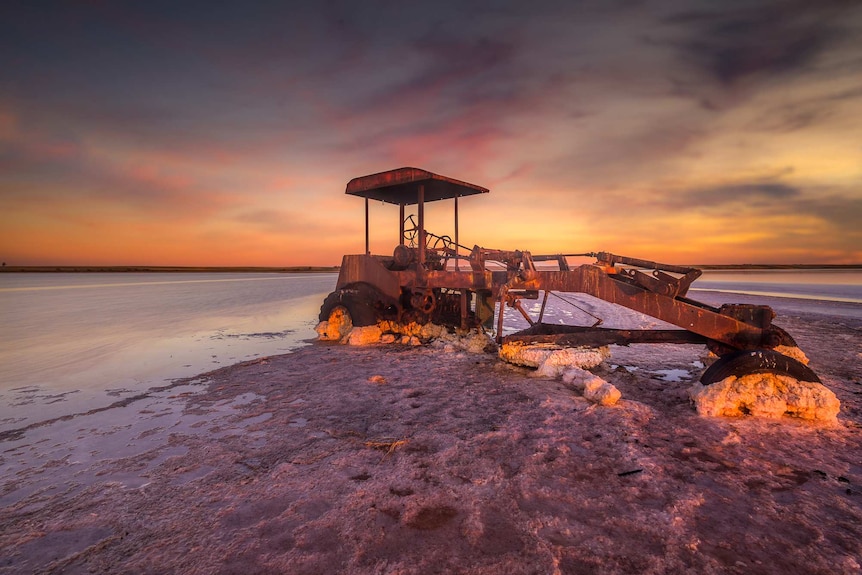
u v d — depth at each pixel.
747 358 4.56
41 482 3.22
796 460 3.48
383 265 9.45
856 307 16.50
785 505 2.82
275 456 3.63
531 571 2.22
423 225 8.47
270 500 2.94
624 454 3.58
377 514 2.76
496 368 6.62
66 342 9.56
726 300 19.88
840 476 3.21
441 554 2.37
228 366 7.13
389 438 3.98
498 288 7.51
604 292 5.93
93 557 2.37
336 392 5.50
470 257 8.02
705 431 4.07
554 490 3.03
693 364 7.05
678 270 5.69
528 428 4.17
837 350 8.12
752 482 3.13
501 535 2.53
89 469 3.43
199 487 3.13
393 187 8.93
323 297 24.36
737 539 2.47
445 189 9.04
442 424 4.32
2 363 7.46
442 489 3.06
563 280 6.33
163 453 3.72
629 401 4.91
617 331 6.02
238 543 2.48
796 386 4.46
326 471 3.35
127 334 10.77
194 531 2.60
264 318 14.39
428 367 6.78
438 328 9.09
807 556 2.32
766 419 4.36
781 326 11.38
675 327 11.38
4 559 2.36
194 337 10.25
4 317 14.67
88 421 4.54
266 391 5.61
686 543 2.44
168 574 2.23
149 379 6.31
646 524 2.62
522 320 12.91
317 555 2.37
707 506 2.82
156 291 30.12
